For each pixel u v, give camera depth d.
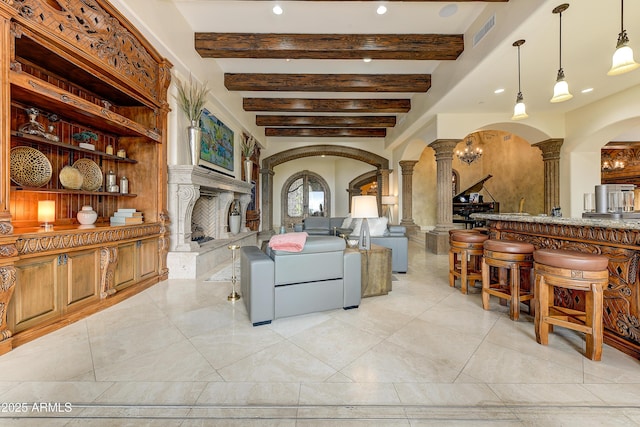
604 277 1.86
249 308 2.45
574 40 3.14
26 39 2.11
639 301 1.89
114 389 1.54
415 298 3.13
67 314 2.40
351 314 2.65
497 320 2.52
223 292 3.27
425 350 1.97
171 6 3.46
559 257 1.96
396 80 5.36
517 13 2.92
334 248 2.65
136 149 3.60
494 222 3.46
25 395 1.49
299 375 1.68
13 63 1.95
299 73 5.30
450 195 6.07
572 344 2.07
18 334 2.01
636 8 2.59
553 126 5.87
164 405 1.43
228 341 2.10
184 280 3.77
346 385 1.59
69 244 2.36
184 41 3.77
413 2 3.40
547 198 6.14
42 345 2.01
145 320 2.47
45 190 2.55
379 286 3.20
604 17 2.74
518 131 6.26
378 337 2.17
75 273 2.49
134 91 3.14
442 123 5.81
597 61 3.62
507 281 3.03
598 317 1.83
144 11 2.99
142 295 3.15
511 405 1.44
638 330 1.89
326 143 9.45
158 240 3.67
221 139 5.38
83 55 2.42
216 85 4.90
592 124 5.26
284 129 8.67
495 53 3.40
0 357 1.85
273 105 6.54
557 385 1.59
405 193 8.66
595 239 2.19
